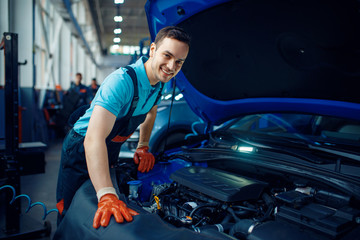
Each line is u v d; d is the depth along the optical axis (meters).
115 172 1.66
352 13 1.23
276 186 1.67
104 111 1.25
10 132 2.52
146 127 1.92
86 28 18.03
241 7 1.56
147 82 1.41
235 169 1.87
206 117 2.38
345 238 1.09
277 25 1.54
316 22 1.38
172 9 1.72
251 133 2.08
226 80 1.99
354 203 1.30
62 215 1.63
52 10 11.16
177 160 2.16
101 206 1.10
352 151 1.54
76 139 1.55
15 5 6.10
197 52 1.95
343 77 1.50
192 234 1.02
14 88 2.53
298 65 1.63
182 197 1.64
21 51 6.20
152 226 1.05
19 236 2.48
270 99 1.90
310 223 1.16
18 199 2.56
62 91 11.81
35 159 3.07
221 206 1.43
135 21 22.02
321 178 1.39
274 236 1.11
